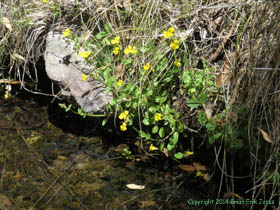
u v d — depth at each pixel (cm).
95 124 185
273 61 154
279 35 153
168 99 177
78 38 178
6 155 173
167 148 167
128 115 173
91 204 158
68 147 176
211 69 169
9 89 196
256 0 164
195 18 176
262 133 152
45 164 170
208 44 178
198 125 174
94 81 176
